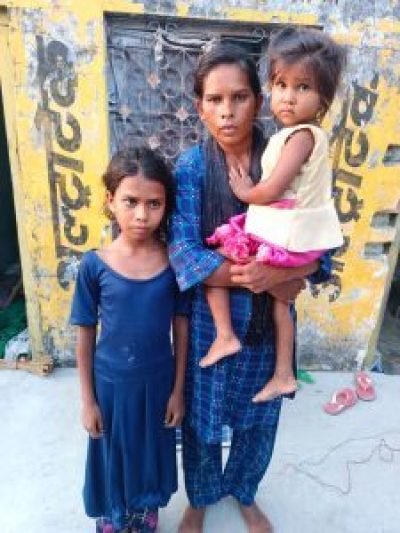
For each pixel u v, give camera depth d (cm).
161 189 143
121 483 175
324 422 280
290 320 160
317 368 331
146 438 169
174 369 168
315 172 137
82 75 256
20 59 251
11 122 264
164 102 276
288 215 138
